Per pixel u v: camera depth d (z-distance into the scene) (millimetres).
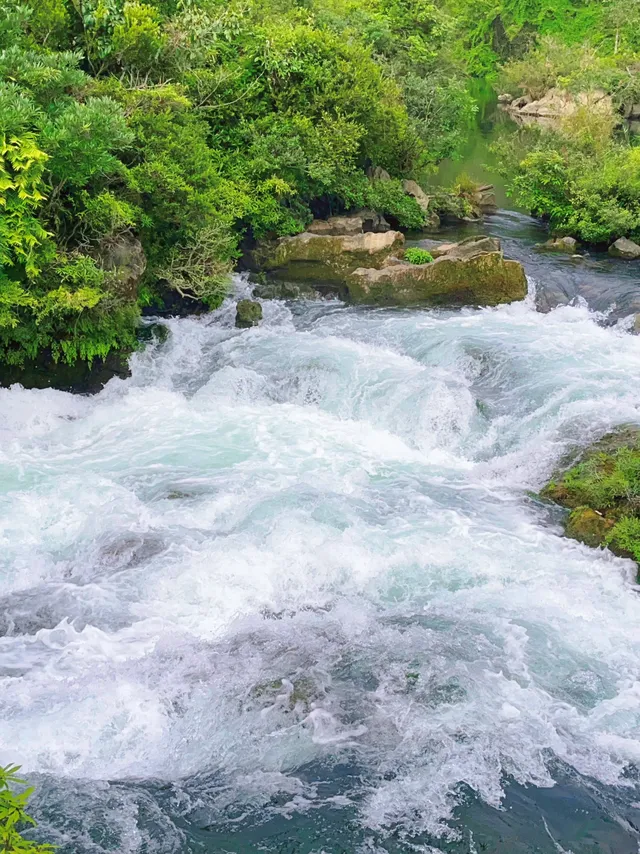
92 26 18203
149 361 16016
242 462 12648
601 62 49656
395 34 37156
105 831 6762
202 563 10039
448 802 7117
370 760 7512
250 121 21781
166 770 7383
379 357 15781
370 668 8594
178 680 8352
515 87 59219
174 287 17422
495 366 15148
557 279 19453
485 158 37406
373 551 10367
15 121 12773
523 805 7117
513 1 73188
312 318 18000
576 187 23578
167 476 12195
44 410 14367
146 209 16984
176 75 19891
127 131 14781
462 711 8055
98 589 9742
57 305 13781
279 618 9359
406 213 24656
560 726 7922
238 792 7191
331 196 23594
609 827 6949
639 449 12086
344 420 14305
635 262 21344
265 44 21984
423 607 9562
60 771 7297
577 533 10906
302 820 6922
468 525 11094
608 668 8641
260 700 8133
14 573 10062
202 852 6625
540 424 13336
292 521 10781
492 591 9836
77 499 11438
